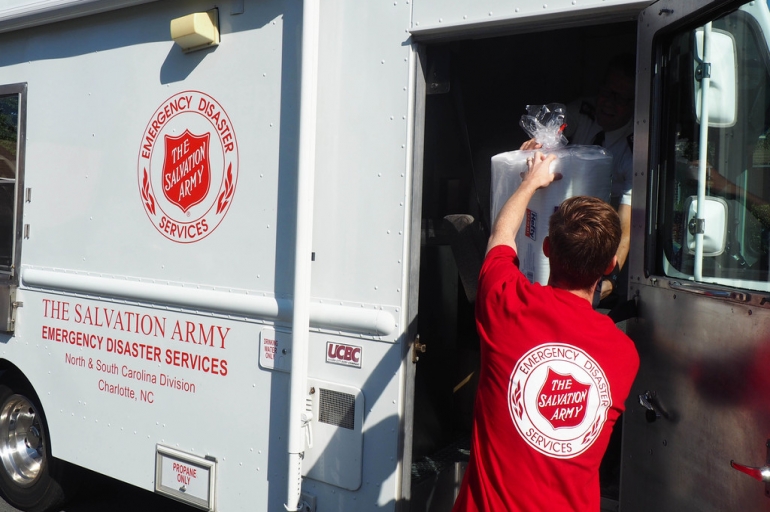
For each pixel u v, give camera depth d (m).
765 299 1.62
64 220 3.48
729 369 1.75
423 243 3.09
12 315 3.72
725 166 1.87
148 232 3.14
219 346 2.89
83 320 3.41
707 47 1.93
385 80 2.49
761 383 1.63
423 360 3.02
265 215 2.75
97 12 3.27
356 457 2.54
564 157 2.30
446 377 3.22
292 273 2.67
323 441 2.63
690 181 2.01
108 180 3.29
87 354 3.40
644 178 2.16
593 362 1.78
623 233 2.71
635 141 2.21
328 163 2.62
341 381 2.59
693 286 1.92
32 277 3.62
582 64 3.63
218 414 2.90
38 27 3.57
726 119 1.88
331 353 2.61
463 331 3.57
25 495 3.91
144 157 3.14
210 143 2.91
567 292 1.87
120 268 3.24
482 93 3.62
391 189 2.48
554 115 2.41
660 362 2.08
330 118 2.61
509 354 1.84
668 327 2.04
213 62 2.90
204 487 2.93
